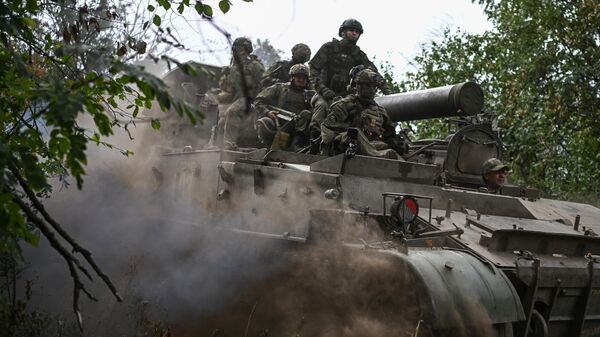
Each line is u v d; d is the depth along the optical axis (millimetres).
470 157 10711
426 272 6906
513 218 9359
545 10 19422
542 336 7711
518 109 19031
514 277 7699
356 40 12734
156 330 8086
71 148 4336
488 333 7055
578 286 8055
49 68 7195
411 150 11148
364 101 10312
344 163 8711
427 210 8820
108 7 6875
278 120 11219
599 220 9984
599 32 19422
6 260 8438
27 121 5801
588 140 18594
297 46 12688
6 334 6750
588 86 18891
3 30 5184
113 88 5180
